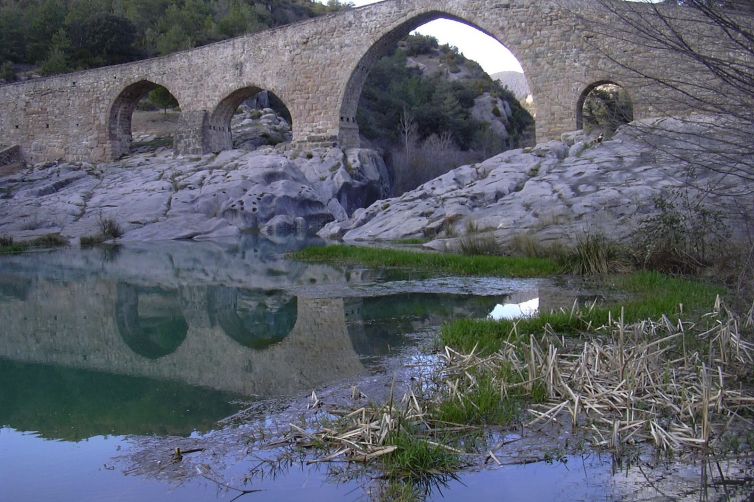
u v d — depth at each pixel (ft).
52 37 203.00
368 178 122.62
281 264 65.41
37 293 52.60
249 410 23.68
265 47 126.41
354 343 32.91
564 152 93.35
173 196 110.63
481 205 84.23
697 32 27.71
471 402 21.94
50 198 117.29
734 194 35.58
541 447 19.81
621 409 21.48
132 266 68.03
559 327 32.14
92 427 22.91
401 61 260.21
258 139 155.63
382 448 19.11
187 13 223.51
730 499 16.89
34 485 18.29
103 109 142.61
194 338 37.14
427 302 42.45
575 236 59.36
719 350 26.63
